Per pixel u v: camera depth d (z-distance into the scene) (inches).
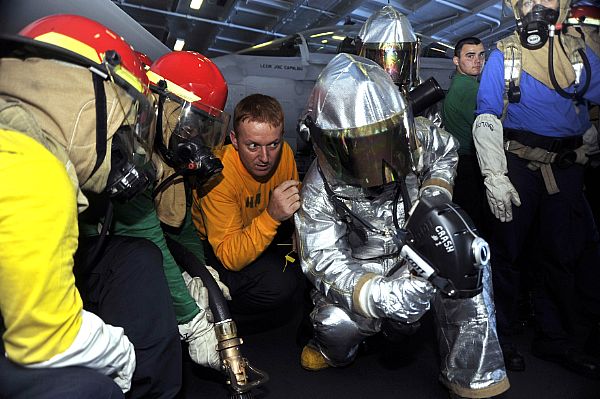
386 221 64.6
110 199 45.1
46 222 31.8
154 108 44.6
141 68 43.2
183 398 65.5
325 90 55.6
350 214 61.5
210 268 70.7
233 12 442.6
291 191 65.1
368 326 65.6
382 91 54.0
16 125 34.2
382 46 79.6
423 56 197.8
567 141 72.4
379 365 75.4
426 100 70.9
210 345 56.3
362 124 52.8
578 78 70.2
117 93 37.7
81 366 36.4
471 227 51.3
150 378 48.7
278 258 82.7
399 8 392.5
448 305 61.4
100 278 49.7
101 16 105.1
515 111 73.3
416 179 67.2
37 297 31.8
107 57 36.8
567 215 75.2
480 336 60.1
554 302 78.7
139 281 48.9
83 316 36.1
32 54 36.2
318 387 68.8
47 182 32.1
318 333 68.1
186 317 55.6
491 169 70.9
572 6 72.4
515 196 69.9
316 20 448.8
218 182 71.1
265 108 65.7
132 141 40.6
